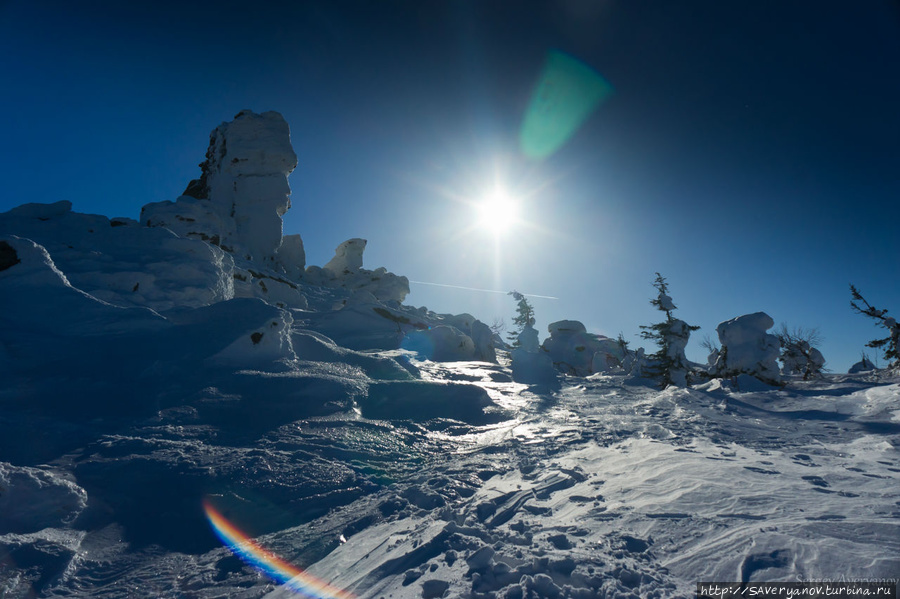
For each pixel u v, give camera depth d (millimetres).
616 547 3986
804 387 19438
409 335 26484
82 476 6945
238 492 7004
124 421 9055
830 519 4098
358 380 14234
